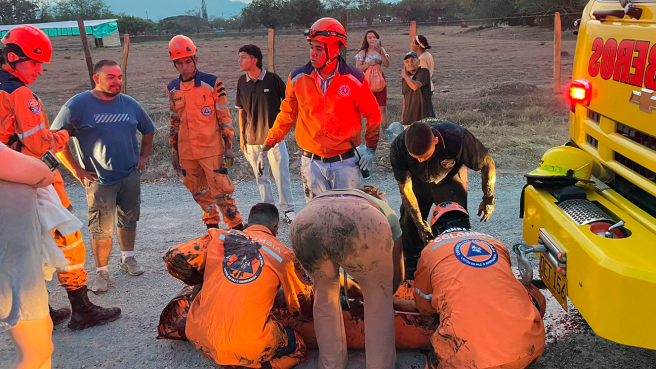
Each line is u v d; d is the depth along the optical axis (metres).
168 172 8.56
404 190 4.15
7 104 3.48
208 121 5.46
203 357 3.61
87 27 58.12
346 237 3.00
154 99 17.77
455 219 3.48
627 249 2.71
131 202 4.90
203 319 3.29
